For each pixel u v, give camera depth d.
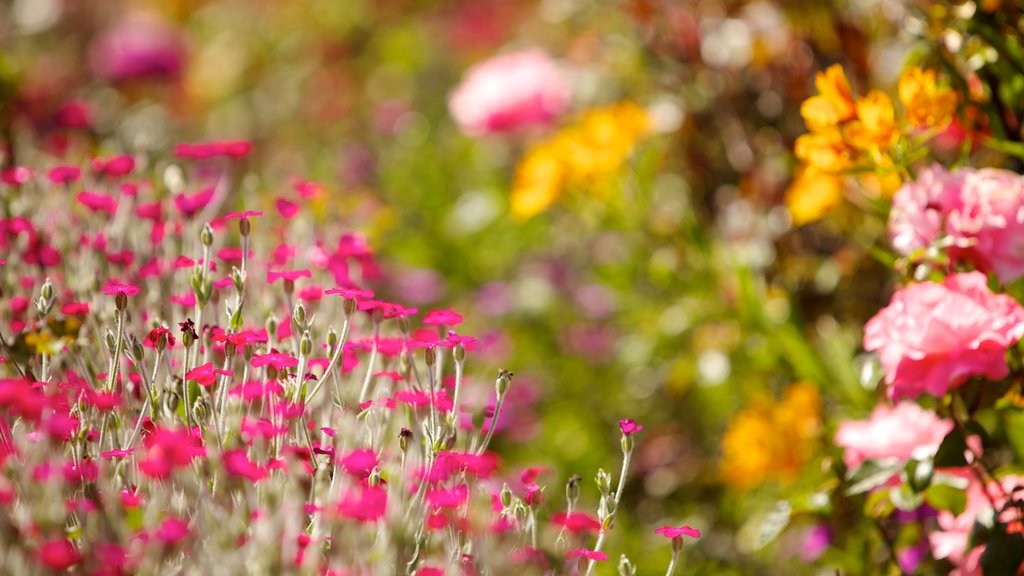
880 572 2.74
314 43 5.39
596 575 2.71
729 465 2.93
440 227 3.74
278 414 2.46
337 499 2.41
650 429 3.18
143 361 2.48
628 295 3.20
